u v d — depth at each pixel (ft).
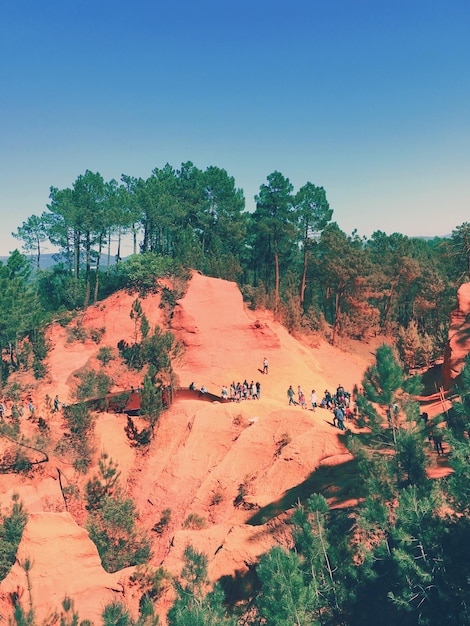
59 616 67.82
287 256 272.72
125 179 245.24
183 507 109.40
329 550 52.06
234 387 145.18
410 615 45.68
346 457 93.40
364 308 234.99
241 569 71.97
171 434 131.03
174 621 47.57
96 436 130.93
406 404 63.57
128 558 91.97
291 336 207.41
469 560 43.96
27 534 72.64
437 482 53.98
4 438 122.42
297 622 43.09
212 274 216.95
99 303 191.11
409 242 276.82
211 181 246.47
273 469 100.99
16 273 176.14
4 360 164.96
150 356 148.56
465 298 142.72
